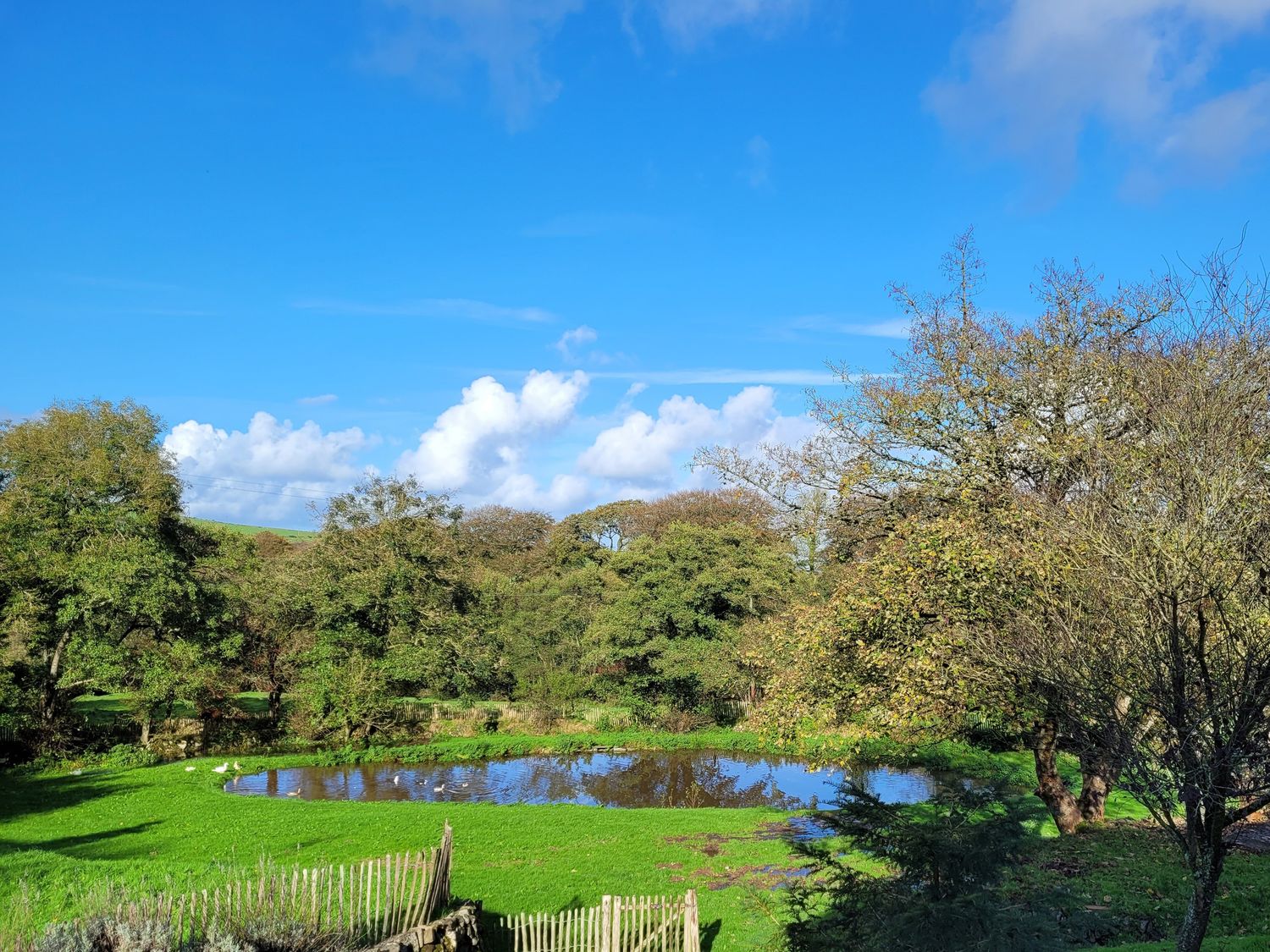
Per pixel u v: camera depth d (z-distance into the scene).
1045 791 21.81
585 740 46.50
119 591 35.50
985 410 22.00
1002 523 18.31
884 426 23.78
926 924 8.95
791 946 10.84
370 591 46.75
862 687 19.89
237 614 44.03
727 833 25.94
